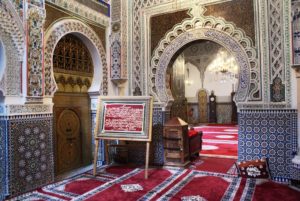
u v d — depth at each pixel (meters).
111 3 4.93
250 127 3.95
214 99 13.44
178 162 4.51
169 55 4.57
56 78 4.08
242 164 3.88
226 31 4.14
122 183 3.66
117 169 4.43
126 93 4.93
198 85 13.93
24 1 3.34
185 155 4.59
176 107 9.85
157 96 4.68
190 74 14.12
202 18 4.29
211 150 6.04
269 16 3.83
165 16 4.61
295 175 3.59
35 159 3.49
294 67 3.55
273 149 3.78
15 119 3.24
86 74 4.68
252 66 3.95
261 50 3.88
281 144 3.72
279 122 3.75
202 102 13.80
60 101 4.16
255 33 3.92
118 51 4.82
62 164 4.19
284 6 3.71
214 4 4.21
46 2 3.68
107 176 4.01
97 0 4.64
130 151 4.90
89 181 3.77
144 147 4.79
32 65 3.43
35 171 3.49
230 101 13.27
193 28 4.37
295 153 3.61
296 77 3.59
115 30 4.87
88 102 4.79
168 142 4.55
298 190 3.32
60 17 3.92
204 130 10.34
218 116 13.55
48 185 3.59
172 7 4.53
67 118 4.31
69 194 3.24
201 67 13.74
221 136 8.48
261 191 3.29
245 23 4.00
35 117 3.49
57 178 3.93
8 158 3.16
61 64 4.17
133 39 4.87
